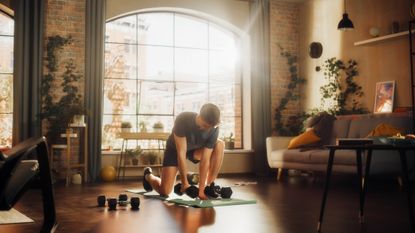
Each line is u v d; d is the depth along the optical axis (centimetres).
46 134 756
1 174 203
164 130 874
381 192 536
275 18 928
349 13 812
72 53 782
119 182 737
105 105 848
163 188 483
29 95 744
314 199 472
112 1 819
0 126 801
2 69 809
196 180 564
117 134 816
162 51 891
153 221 341
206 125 416
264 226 314
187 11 886
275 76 922
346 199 470
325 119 736
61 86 773
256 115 891
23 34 742
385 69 736
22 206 442
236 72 937
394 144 293
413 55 686
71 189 618
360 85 787
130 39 872
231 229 304
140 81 873
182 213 380
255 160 884
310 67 909
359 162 340
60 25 778
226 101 929
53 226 253
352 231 294
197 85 912
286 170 876
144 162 814
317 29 892
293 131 920
